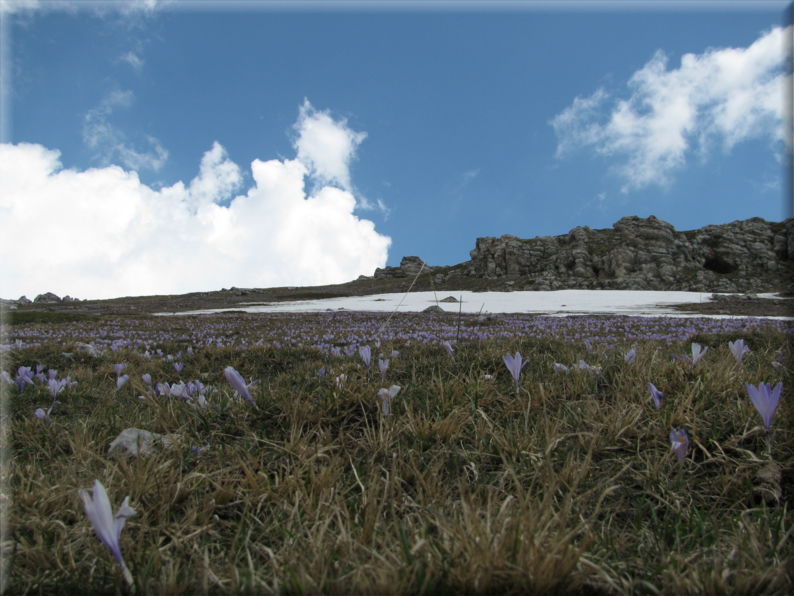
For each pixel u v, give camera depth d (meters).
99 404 3.99
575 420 2.72
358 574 1.39
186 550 1.74
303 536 1.77
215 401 3.38
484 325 20.16
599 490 2.09
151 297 102.81
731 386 2.93
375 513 1.76
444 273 128.38
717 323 20.86
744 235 98.75
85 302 87.00
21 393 4.32
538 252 114.44
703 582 1.39
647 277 88.75
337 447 2.54
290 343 12.74
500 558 1.39
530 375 3.67
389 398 2.74
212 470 2.35
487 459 2.39
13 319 25.30
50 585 1.55
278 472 2.30
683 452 2.00
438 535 1.65
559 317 29.11
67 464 2.54
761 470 2.09
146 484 2.08
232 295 106.19
